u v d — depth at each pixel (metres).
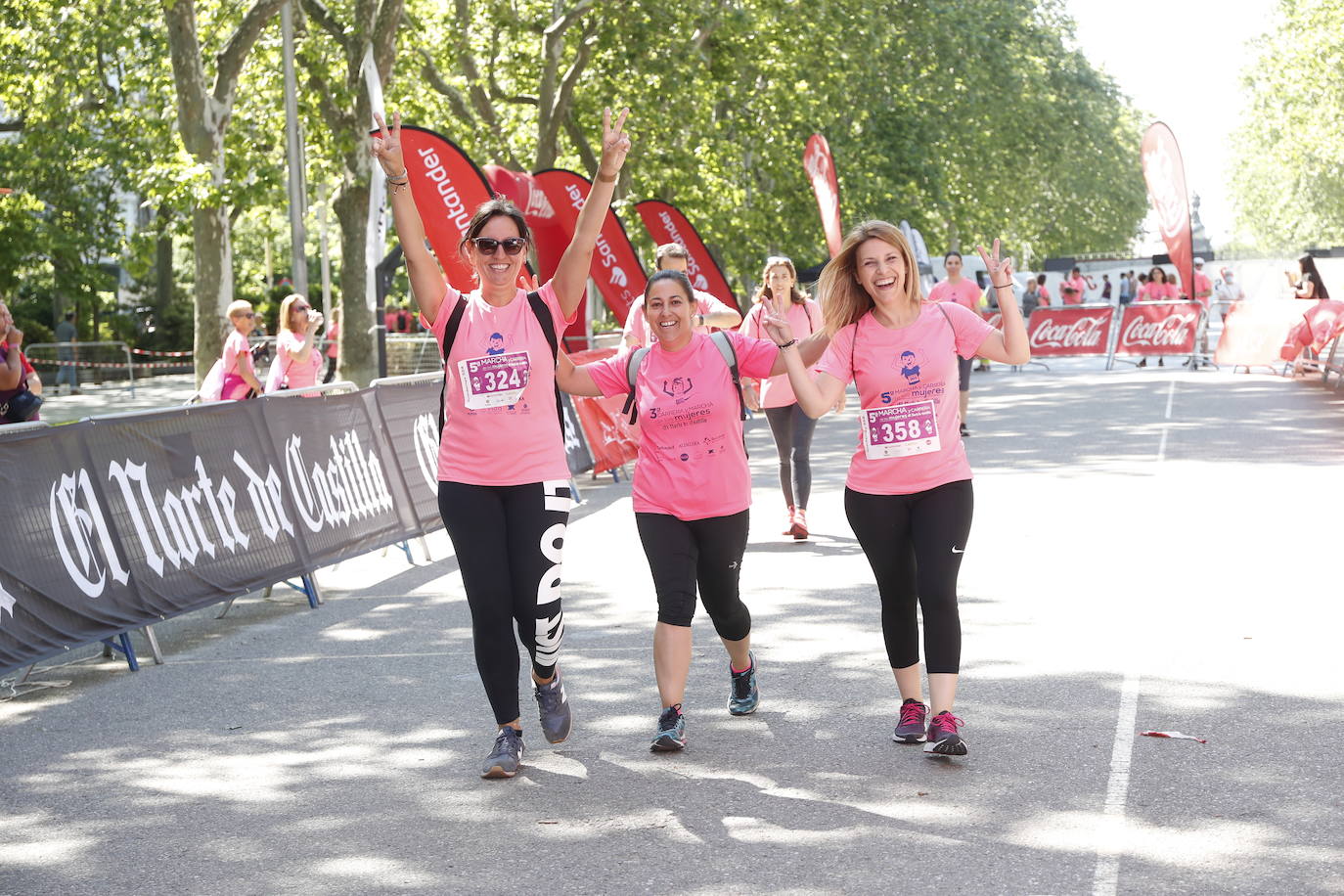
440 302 5.27
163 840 4.68
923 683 6.20
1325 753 5.04
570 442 13.44
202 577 7.66
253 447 8.33
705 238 33.06
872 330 5.34
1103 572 8.33
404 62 26.62
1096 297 54.19
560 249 19.20
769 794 4.87
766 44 30.56
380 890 4.18
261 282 54.19
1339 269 41.44
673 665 5.45
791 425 9.88
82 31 25.28
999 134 49.28
